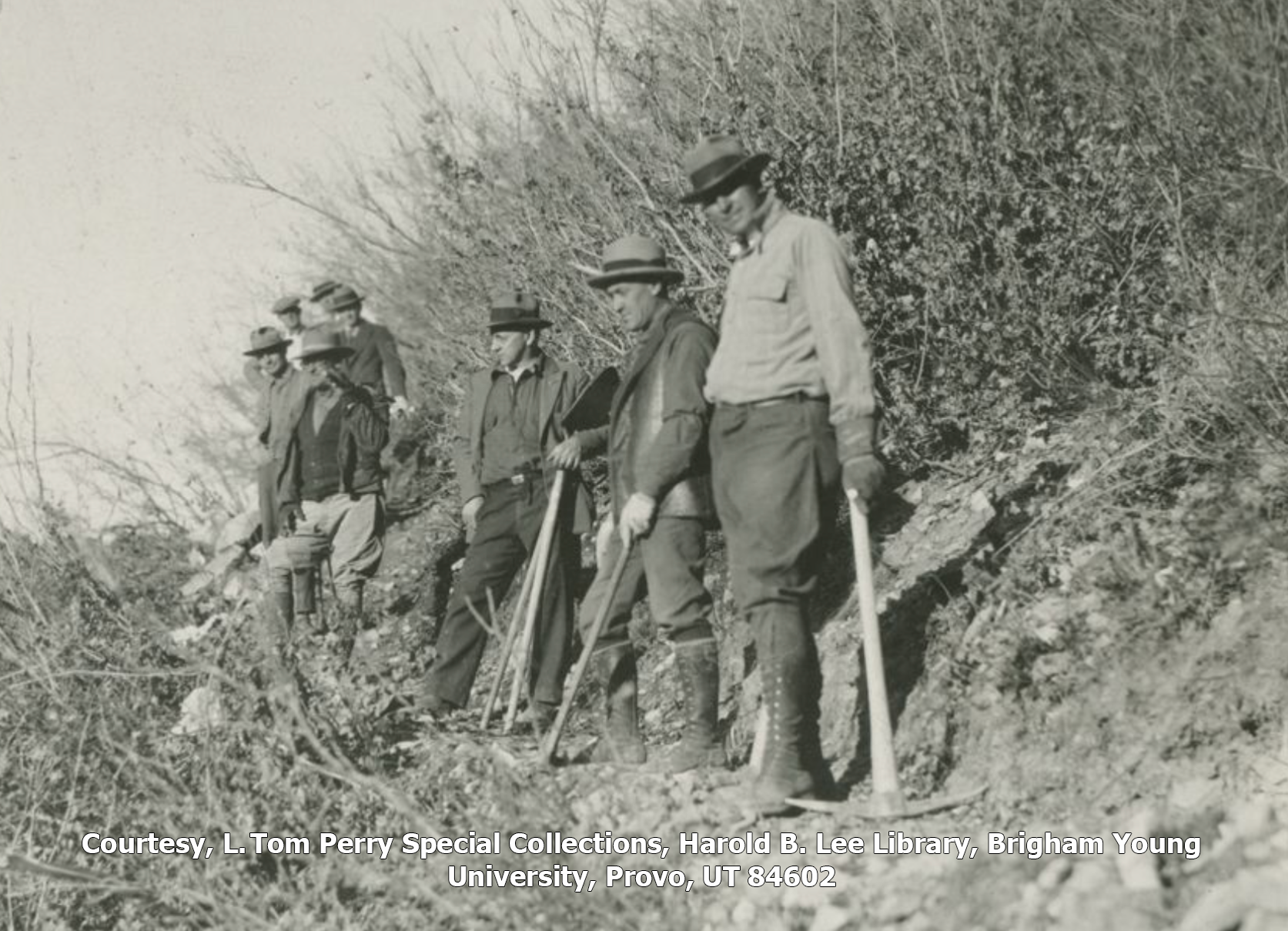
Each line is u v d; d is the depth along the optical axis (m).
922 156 6.79
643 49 8.87
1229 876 3.74
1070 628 4.98
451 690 6.57
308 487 8.80
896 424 6.71
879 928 3.98
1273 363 5.36
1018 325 6.46
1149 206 6.29
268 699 5.41
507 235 9.24
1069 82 7.04
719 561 7.22
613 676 5.77
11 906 5.18
